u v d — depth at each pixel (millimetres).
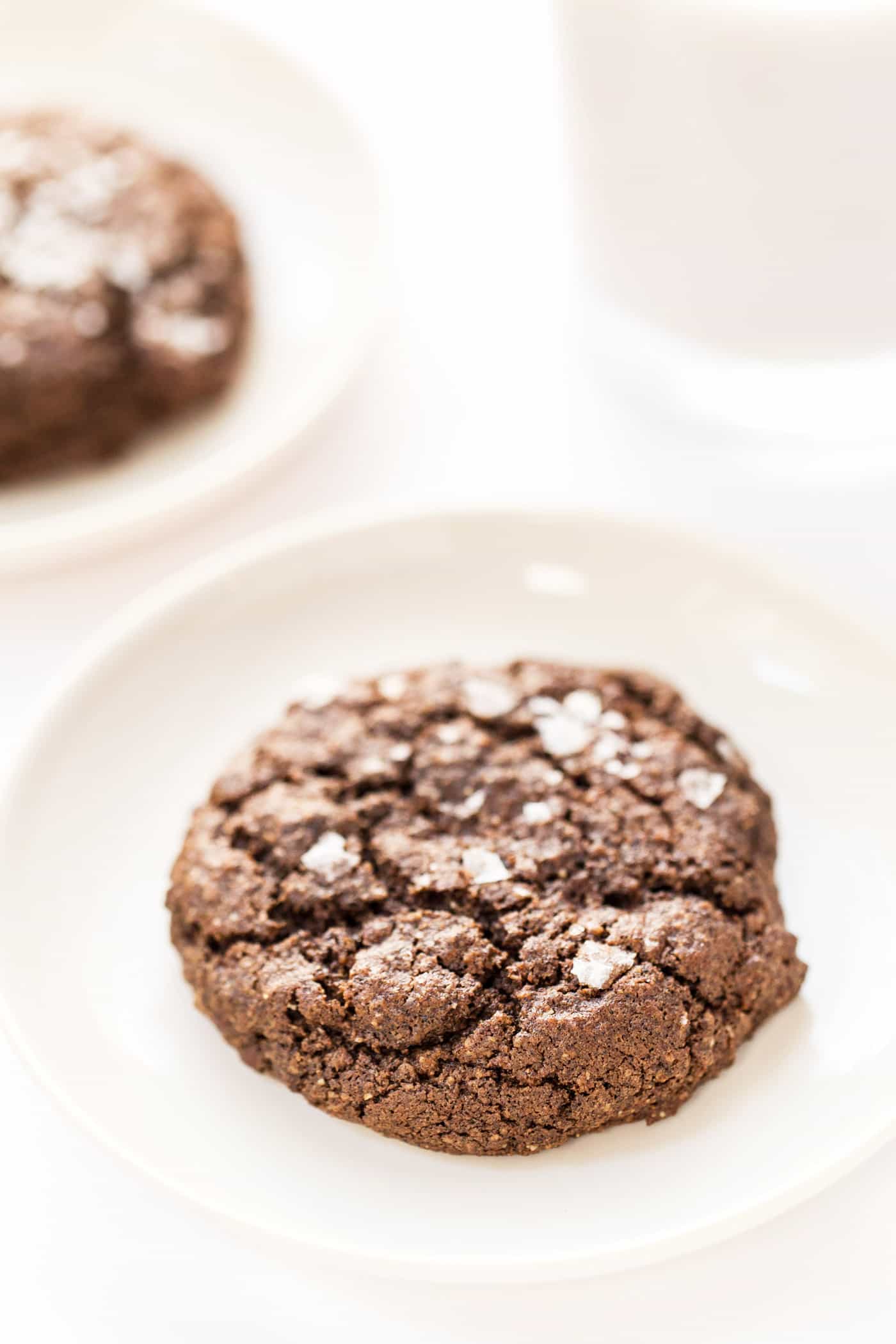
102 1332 390
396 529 450
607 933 395
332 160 507
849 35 417
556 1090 385
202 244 490
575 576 450
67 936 414
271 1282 394
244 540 470
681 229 452
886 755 427
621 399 490
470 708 422
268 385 483
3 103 524
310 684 436
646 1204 380
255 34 515
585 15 430
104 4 522
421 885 399
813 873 417
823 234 445
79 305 475
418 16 549
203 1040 401
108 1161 403
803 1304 390
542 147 530
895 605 460
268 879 403
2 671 454
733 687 439
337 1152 388
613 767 414
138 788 431
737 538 465
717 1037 390
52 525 451
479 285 508
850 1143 381
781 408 478
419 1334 390
